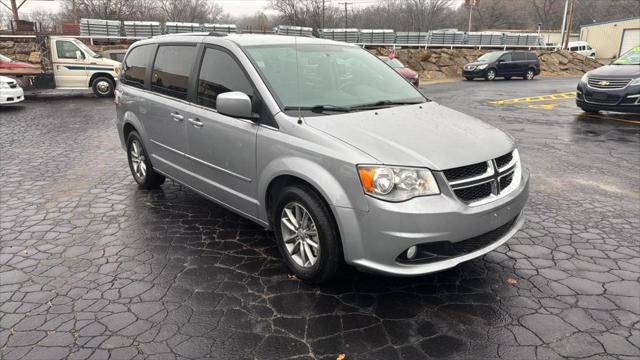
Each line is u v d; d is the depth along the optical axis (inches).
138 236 172.9
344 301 128.9
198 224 184.1
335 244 127.0
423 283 138.2
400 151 121.3
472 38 1320.1
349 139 125.7
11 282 139.9
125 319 120.9
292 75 154.6
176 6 2367.1
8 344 111.1
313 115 140.2
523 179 142.7
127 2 2015.3
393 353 107.9
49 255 157.6
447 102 614.5
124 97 223.5
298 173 129.0
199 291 134.3
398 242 116.0
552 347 110.0
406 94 172.7
